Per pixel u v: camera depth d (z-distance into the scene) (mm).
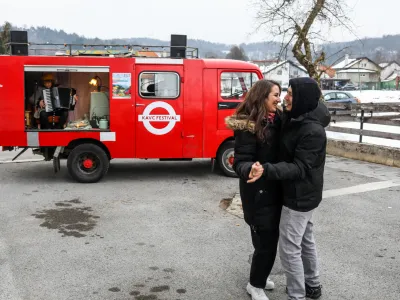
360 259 5074
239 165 3627
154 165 10805
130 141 8867
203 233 5953
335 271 4738
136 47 9688
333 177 9281
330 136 14133
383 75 98375
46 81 9195
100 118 9117
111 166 10680
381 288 4359
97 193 8086
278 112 3766
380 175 9477
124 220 6512
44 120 8938
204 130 9000
